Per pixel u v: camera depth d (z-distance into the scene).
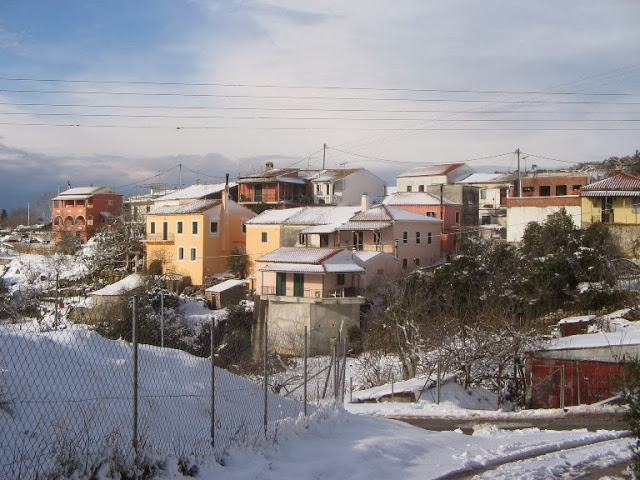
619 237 42.66
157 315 35.75
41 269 58.91
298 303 41.88
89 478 7.78
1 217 138.00
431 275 40.91
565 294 35.72
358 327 39.59
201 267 56.72
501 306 34.00
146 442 8.88
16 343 10.88
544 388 22.17
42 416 8.62
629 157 75.44
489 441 14.04
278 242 54.41
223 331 41.88
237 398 13.20
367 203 54.34
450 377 24.64
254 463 9.90
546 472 11.13
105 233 65.62
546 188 60.84
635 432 9.30
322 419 13.01
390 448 11.88
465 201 60.81
